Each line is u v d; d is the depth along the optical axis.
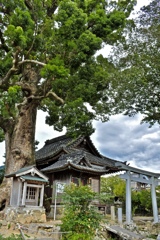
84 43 11.99
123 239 8.68
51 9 16.03
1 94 13.30
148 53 10.76
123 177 12.88
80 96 13.16
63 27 11.84
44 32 13.32
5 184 13.37
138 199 22.44
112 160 19.45
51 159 16.41
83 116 13.48
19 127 14.48
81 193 7.20
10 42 12.12
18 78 15.62
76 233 6.81
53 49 13.05
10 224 9.90
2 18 14.30
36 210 10.50
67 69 11.78
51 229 8.71
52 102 15.95
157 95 11.25
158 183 14.70
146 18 10.58
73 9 11.81
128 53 11.84
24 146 14.14
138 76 10.80
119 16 13.84
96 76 13.22
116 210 16.33
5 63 12.66
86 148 18.59
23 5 12.22
